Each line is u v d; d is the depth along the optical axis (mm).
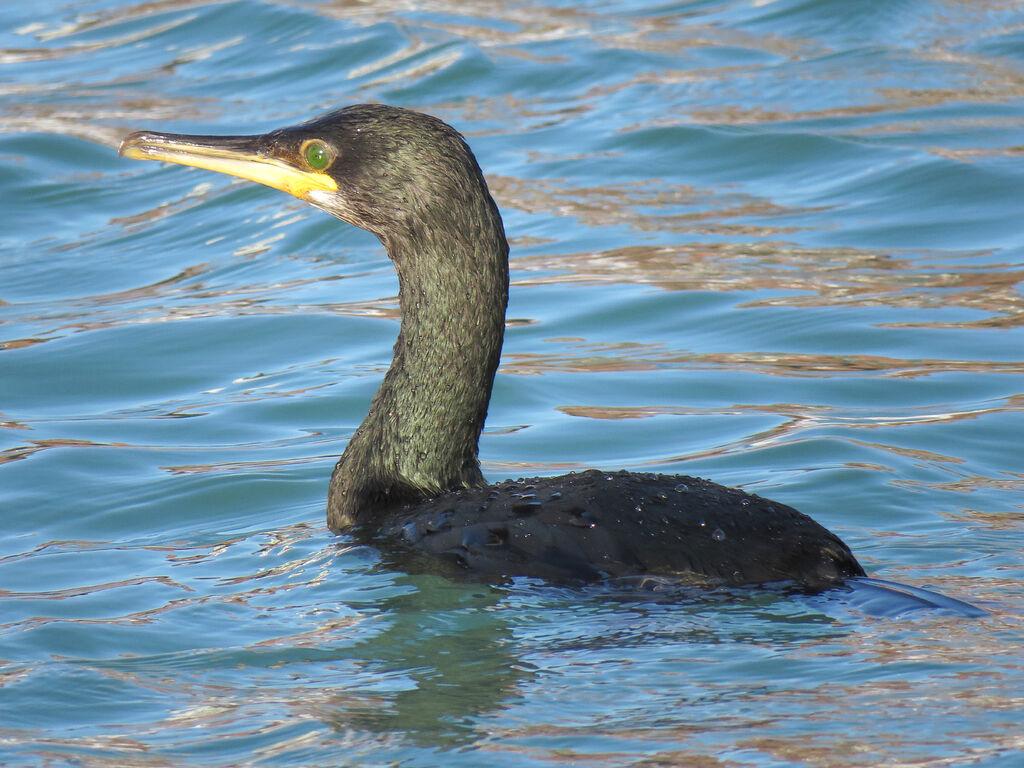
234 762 6102
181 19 26891
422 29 25453
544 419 11930
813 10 26156
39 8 28797
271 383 12992
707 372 12867
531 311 14586
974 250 15664
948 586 7832
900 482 10148
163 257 17125
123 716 6602
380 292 15383
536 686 6582
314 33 25328
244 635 7523
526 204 17812
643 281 15234
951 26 25109
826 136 19391
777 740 5922
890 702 6180
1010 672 6418
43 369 13516
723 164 18984
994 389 12211
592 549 7551
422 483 9008
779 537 7590
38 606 8125
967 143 18875
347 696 6680
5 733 6406
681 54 24094
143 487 10539
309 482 10547
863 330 13672
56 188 19438
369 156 9062
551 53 24281
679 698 6375
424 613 7434
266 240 17469
